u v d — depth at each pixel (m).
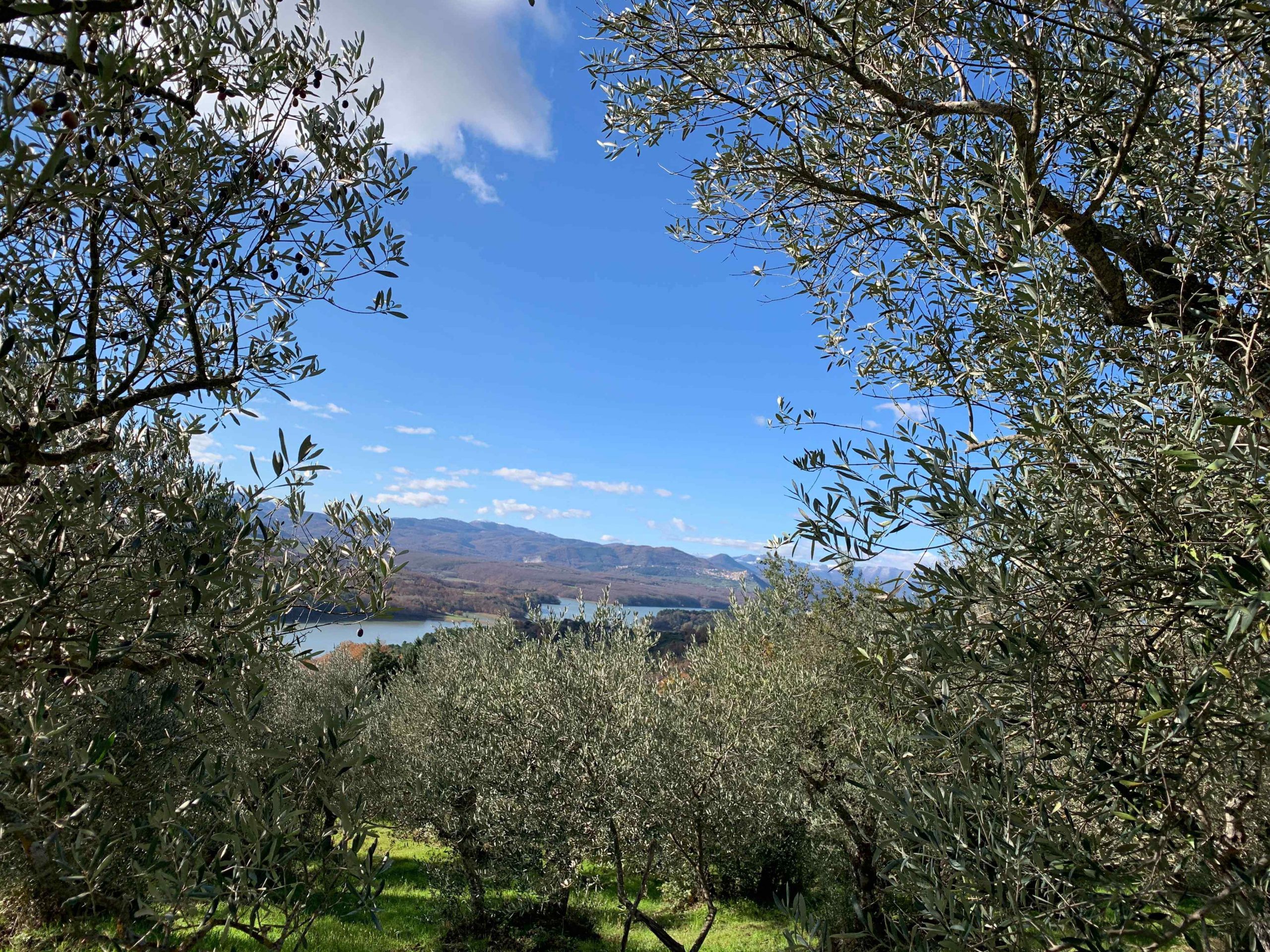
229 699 2.59
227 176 2.63
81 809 2.18
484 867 11.65
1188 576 1.90
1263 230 2.32
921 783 2.11
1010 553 1.99
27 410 2.37
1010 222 2.57
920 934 1.98
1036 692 1.99
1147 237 3.23
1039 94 3.12
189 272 2.38
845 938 2.05
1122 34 2.73
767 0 3.66
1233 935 1.73
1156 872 1.83
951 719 2.06
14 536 2.41
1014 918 1.77
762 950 10.68
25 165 2.07
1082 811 2.03
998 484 2.24
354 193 2.87
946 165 3.82
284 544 2.90
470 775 11.94
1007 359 2.36
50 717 2.32
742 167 4.31
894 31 3.49
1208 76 2.78
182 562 2.45
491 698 12.25
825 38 3.85
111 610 2.41
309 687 11.56
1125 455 2.21
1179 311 2.44
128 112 2.25
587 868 15.24
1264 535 1.48
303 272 2.84
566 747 10.59
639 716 10.16
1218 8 2.33
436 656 15.94
